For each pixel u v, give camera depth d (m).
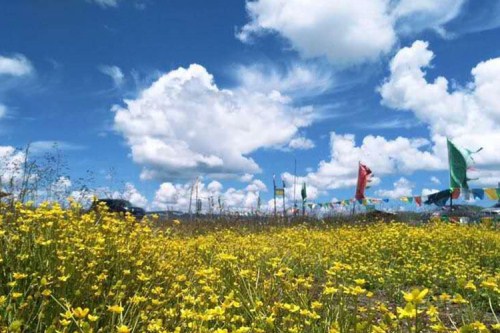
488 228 13.03
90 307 4.04
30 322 3.63
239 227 16.34
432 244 10.03
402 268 7.60
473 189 14.51
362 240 9.90
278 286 4.97
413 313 2.76
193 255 6.75
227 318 3.77
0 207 5.86
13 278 4.12
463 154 15.02
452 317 5.02
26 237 4.75
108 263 4.91
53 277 4.11
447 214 16.56
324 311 4.23
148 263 5.37
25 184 7.25
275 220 18.69
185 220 16.62
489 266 8.51
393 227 11.78
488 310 5.50
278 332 3.82
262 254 7.58
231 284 4.93
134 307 4.06
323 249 9.08
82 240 5.09
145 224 6.95
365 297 6.15
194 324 3.52
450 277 6.96
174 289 4.55
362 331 3.59
